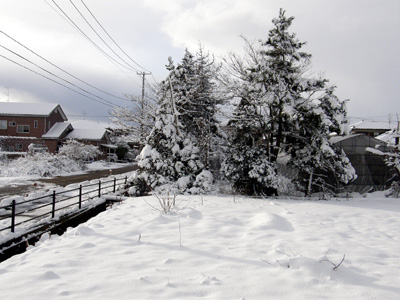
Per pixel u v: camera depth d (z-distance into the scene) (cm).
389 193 1614
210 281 433
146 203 1206
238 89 1662
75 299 375
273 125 1628
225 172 1602
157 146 1741
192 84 2080
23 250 757
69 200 1425
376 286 427
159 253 570
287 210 1053
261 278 449
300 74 1634
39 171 2691
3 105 4825
